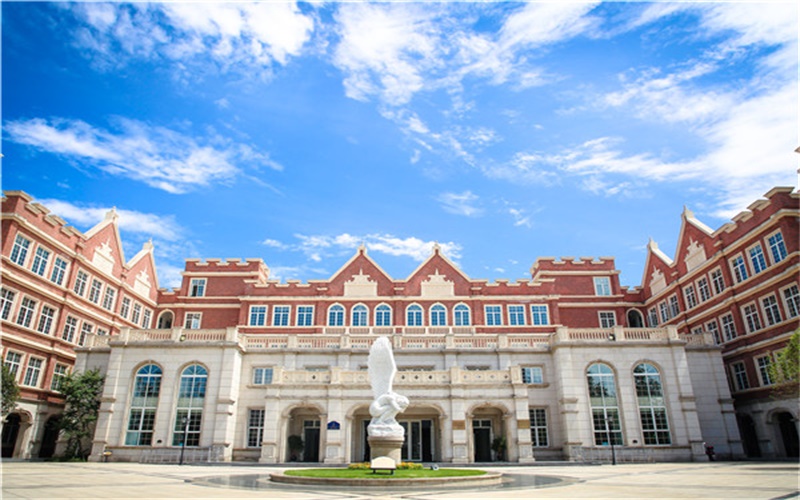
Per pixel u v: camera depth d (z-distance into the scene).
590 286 50.75
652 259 49.97
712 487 14.99
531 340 37.53
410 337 38.97
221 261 51.00
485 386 32.31
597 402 33.66
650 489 14.57
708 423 34.19
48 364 36.78
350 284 47.62
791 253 31.80
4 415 30.59
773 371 27.97
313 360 37.06
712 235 40.03
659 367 34.28
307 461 34.12
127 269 46.62
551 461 32.16
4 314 33.31
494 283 47.75
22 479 17.00
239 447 34.50
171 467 26.94
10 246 33.59
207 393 34.28
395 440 21.31
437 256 48.62
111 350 35.16
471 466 27.89
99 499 11.79
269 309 47.16
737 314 37.06
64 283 38.62
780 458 32.69
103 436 33.03
